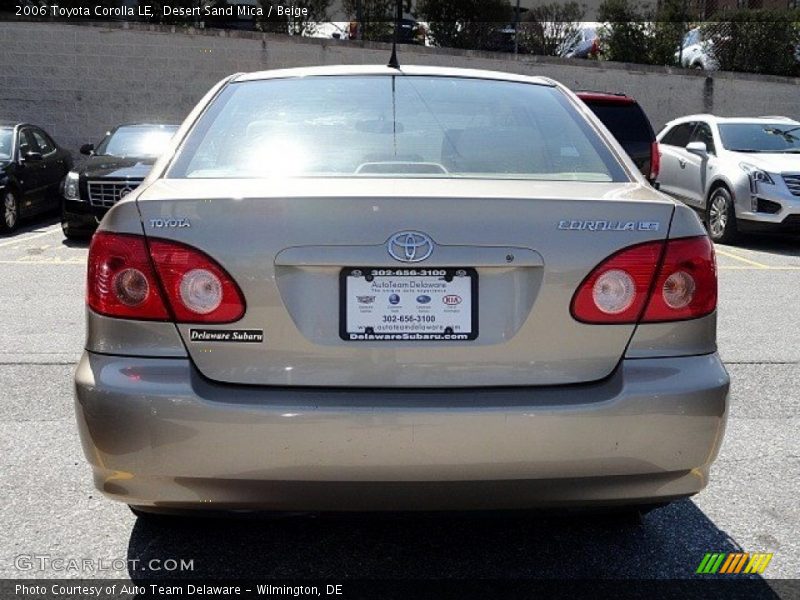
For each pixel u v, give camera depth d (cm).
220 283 253
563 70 1856
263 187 271
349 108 337
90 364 260
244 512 262
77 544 328
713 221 1161
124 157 1134
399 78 362
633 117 1154
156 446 249
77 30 1742
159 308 255
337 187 270
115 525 343
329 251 252
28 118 1764
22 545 326
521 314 256
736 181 1108
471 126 332
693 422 257
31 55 1747
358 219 254
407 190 267
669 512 360
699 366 263
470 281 255
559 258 256
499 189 275
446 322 254
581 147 327
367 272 253
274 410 246
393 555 322
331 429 246
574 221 259
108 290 259
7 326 656
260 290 252
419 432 247
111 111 1770
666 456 257
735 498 374
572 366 258
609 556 323
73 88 1759
